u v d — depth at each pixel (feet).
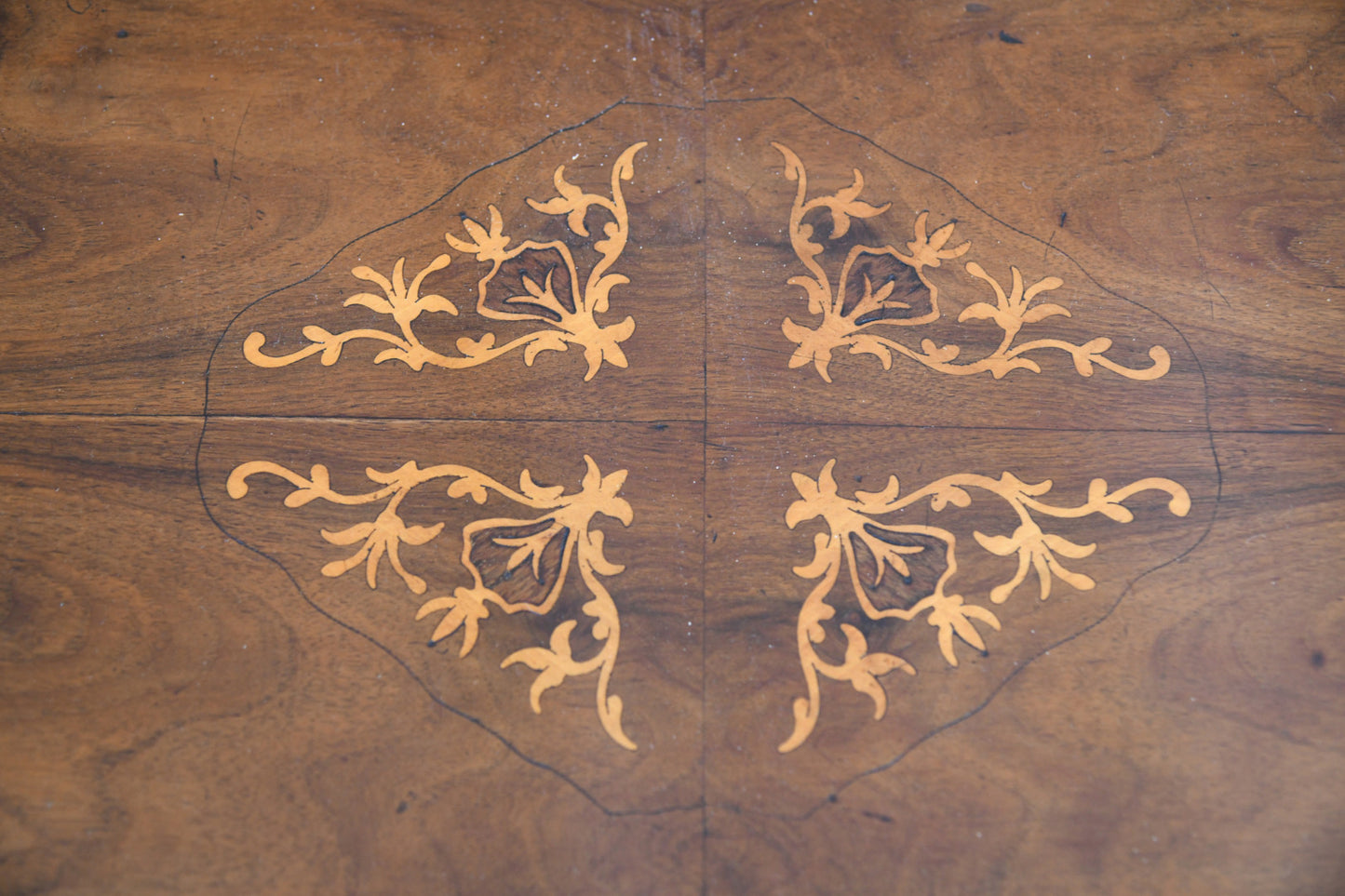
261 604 3.43
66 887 3.10
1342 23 4.23
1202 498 3.59
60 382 3.67
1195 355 3.77
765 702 3.34
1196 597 3.47
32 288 3.79
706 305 3.81
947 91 4.15
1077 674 3.38
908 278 3.86
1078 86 4.17
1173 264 3.89
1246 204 3.98
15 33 4.17
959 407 3.70
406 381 3.71
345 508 3.55
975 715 3.33
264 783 3.22
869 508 3.57
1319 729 3.31
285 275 3.83
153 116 4.05
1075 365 3.76
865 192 3.99
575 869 3.15
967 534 3.54
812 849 3.18
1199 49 4.23
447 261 3.86
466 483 3.59
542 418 3.67
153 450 3.61
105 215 3.90
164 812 3.18
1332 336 3.79
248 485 3.57
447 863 3.14
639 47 4.19
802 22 4.24
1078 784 3.25
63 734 3.27
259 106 4.07
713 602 3.46
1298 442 3.66
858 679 3.37
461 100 4.10
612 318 3.79
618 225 3.92
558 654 3.39
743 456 3.63
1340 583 3.49
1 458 3.58
